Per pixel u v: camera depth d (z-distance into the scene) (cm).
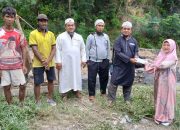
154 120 353
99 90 437
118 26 698
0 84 359
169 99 347
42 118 329
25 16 646
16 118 306
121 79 367
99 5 711
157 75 353
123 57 357
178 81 532
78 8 679
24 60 330
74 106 369
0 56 319
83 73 481
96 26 383
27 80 411
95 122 336
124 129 332
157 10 745
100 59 384
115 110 366
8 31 317
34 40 346
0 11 605
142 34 698
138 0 745
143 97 402
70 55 375
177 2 760
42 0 680
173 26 690
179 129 343
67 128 319
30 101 348
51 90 366
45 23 347
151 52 630
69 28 375
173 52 345
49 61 351
